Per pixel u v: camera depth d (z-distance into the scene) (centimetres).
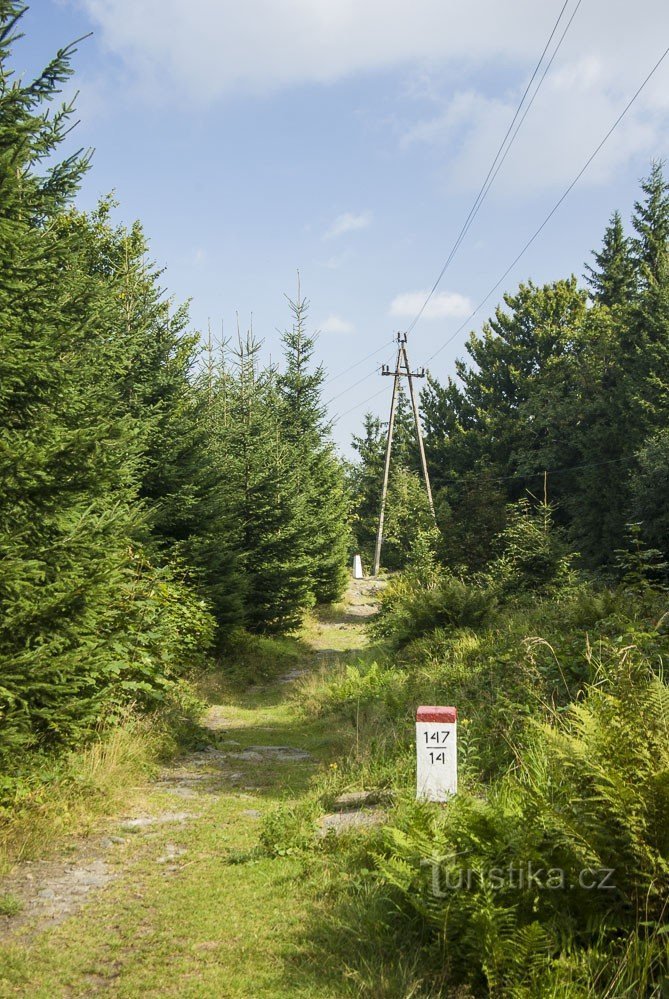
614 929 371
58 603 609
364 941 418
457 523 2486
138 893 505
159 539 1546
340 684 1359
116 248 1778
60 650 646
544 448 4594
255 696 1602
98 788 710
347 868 529
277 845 568
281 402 3212
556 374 4791
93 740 809
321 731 1163
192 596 1327
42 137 680
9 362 637
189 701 1192
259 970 397
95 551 691
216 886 515
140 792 755
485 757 702
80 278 841
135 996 373
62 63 634
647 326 3534
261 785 809
